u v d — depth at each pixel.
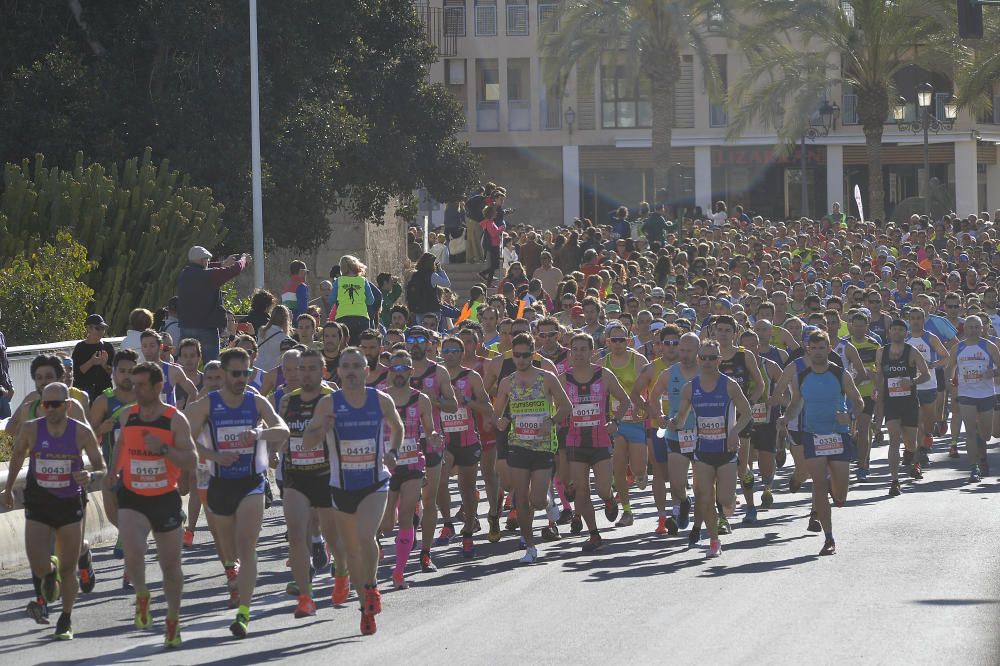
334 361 35.94
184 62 74.44
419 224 125.38
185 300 44.59
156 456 23.81
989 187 169.38
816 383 31.98
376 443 24.80
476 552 32.97
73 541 24.97
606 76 162.12
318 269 94.81
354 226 96.38
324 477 26.36
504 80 162.25
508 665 21.12
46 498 24.84
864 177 165.00
